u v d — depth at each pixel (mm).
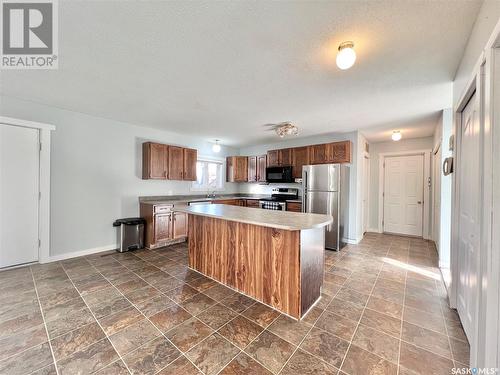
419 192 5027
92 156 3686
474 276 1517
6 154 2912
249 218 2244
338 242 3992
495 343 1136
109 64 2074
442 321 1938
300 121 3828
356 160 4484
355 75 2217
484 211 1209
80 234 3578
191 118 3746
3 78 2363
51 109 3238
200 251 2932
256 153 6270
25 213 3070
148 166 4203
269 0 1322
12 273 2852
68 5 1394
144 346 1614
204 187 5789
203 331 1790
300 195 5414
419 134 4684
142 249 4004
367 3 1340
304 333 1782
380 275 2916
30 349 1570
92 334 1734
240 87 2527
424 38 1646
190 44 1763
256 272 2293
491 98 1147
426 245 4359
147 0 1335
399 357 1538
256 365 1461
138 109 3320
